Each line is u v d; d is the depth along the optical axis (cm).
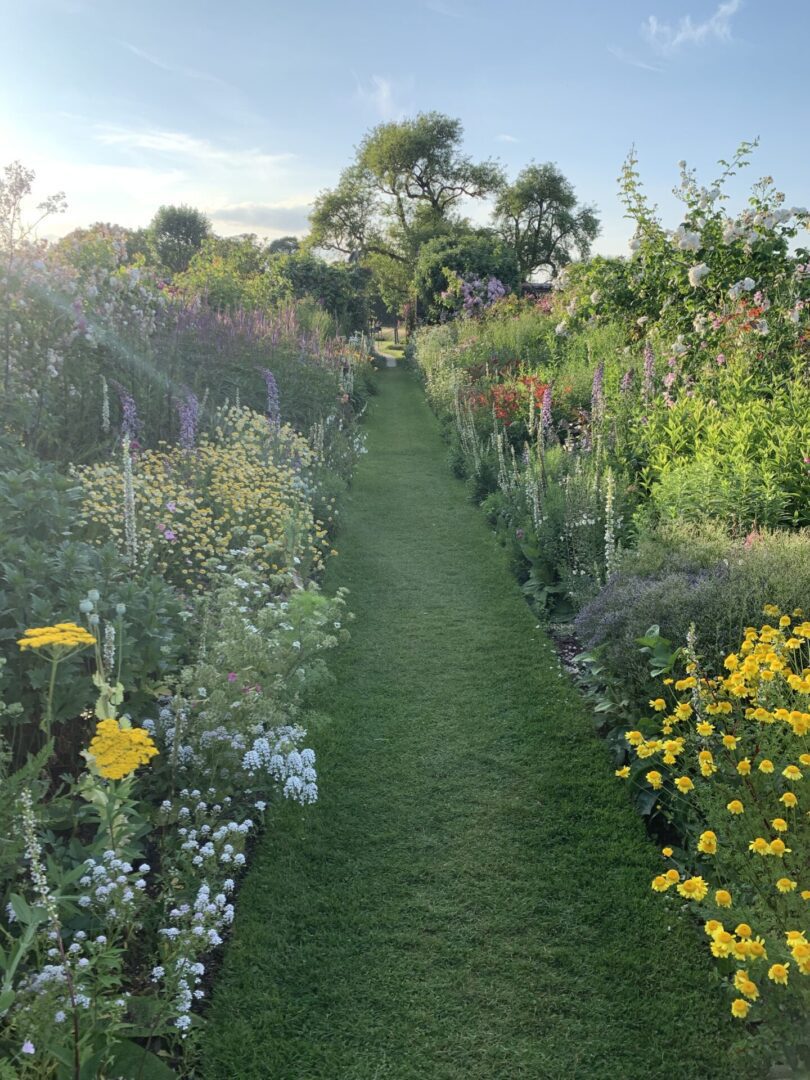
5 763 322
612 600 474
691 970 294
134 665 356
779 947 235
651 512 625
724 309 895
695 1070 256
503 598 691
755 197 949
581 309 1236
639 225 1099
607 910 326
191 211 4300
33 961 260
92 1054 208
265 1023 275
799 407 662
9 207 639
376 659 572
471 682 533
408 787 416
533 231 4769
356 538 874
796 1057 232
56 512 408
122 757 234
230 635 414
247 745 373
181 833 324
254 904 330
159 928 286
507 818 389
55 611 363
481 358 1625
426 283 3180
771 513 554
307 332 1711
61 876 236
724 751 319
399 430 1596
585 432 872
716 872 292
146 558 508
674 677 398
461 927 320
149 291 1077
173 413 840
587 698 482
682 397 801
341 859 361
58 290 813
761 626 397
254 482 729
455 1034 272
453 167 4434
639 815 386
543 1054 264
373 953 307
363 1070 259
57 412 717
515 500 848
